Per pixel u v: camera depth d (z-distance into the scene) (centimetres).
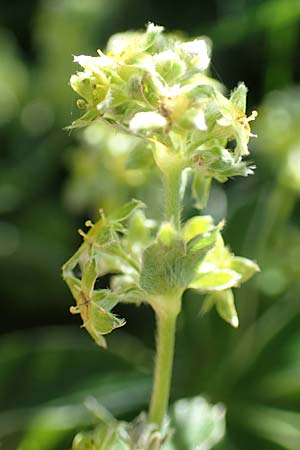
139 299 8
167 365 8
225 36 13
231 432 11
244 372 11
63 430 10
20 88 16
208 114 7
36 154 16
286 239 13
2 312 14
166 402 8
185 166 7
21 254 14
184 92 7
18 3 18
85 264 7
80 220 15
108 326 7
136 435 8
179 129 7
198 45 7
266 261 12
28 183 15
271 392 11
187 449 8
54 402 11
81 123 7
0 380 11
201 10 16
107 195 12
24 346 11
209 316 12
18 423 11
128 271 8
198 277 7
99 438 8
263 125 13
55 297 14
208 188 8
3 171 16
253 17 13
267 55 14
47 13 16
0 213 15
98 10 16
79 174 13
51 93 16
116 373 11
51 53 16
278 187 12
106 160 12
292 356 11
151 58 7
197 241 7
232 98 7
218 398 11
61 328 14
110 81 7
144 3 16
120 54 7
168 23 16
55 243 14
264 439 11
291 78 14
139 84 7
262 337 12
